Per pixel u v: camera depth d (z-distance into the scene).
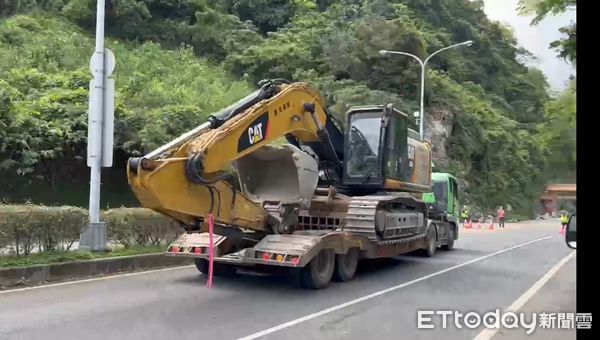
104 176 21.64
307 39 40.97
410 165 13.46
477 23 55.84
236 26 42.53
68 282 9.54
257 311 7.57
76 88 22.23
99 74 11.44
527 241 21.81
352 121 12.07
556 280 11.07
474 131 44.47
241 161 10.21
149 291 8.85
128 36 38.34
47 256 10.08
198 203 8.14
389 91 39.56
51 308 7.42
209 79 33.19
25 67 23.70
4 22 30.03
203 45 40.41
